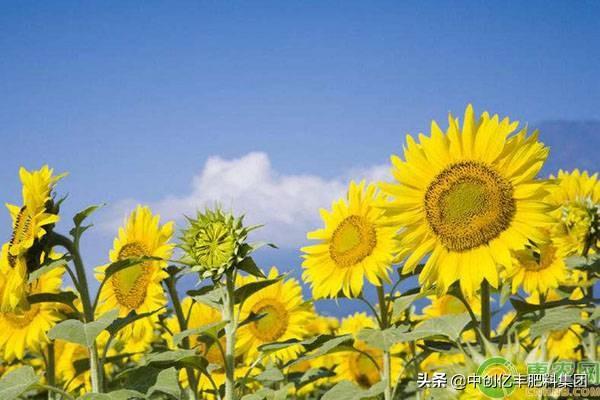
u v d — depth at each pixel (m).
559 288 1.42
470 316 1.04
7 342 1.46
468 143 1.06
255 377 1.45
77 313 1.18
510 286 1.45
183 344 1.35
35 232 1.15
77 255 1.18
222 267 1.11
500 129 1.04
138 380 1.09
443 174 1.07
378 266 1.33
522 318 1.12
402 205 1.08
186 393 1.44
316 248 1.42
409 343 1.48
